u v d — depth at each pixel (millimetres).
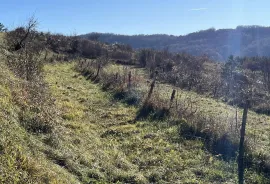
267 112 19516
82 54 47469
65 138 9609
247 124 15383
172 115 14516
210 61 47531
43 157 7434
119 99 18141
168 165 9844
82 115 13938
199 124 12859
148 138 12078
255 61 43406
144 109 15516
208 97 23688
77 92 19500
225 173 9547
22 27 31422
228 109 19250
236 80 29031
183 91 24859
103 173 8508
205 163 10172
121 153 10430
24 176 5914
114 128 13008
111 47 53031
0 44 26109
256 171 9773
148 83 24750
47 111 11023
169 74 31156
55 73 26172
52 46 45906
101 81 23031
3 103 8766
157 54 44031
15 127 7895
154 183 8688
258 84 28328
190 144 11586
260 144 12000
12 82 11383
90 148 9992
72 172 7785
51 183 6242
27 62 16547
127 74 24797
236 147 11133
